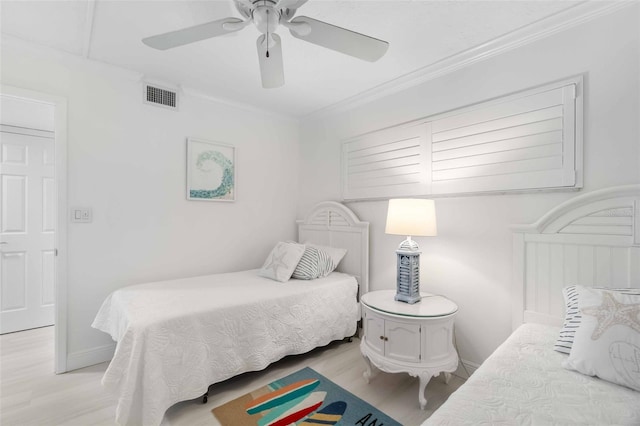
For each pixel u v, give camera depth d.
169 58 2.34
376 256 2.90
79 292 2.35
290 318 2.30
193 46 2.17
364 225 2.91
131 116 2.59
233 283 2.58
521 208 2.02
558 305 1.83
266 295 2.25
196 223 2.96
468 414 1.00
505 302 2.07
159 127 2.74
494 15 1.80
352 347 2.74
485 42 2.08
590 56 1.75
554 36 1.87
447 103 2.38
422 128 2.52
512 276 2.01
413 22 1.87
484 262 2.18
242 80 2.71
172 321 1.76
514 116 2.03
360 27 1.91
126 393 1.55
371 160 2.93
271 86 1.94
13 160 3.05
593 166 1.74
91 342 2.38
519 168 2.00
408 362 1.90
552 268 1.86
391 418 1.78
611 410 1.02
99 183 2.44
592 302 1.41
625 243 1.62
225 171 3.15
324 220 3.34
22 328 3.06
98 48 2.20
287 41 2.09
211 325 1.91
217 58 2.34
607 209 1.68
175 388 1.71
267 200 3.50
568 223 1.80
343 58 2.31
